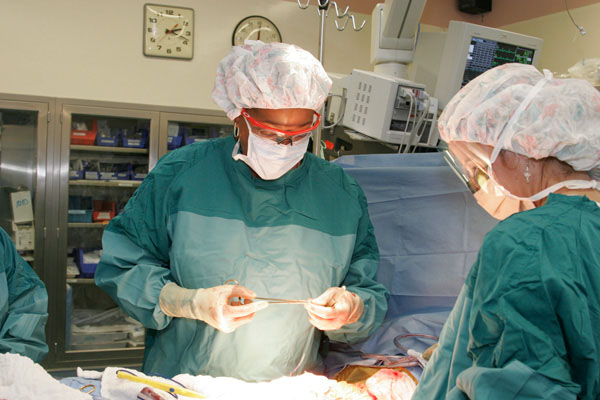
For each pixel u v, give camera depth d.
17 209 3.51
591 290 0.64
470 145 0.86
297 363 1.27
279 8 3.95
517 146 0.79
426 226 1.50
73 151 3.78
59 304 3.51
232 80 1.18
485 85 0.86
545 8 3.56
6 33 3.35
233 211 1.26
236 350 1.20
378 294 1.35
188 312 1.13
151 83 3.67
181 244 1.21
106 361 3.61
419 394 0.83
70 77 3.49
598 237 0.67
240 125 1.24
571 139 0.75
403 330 1.44
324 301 1.20
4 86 3.36
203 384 1.09
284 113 1.14
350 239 1.33
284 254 1.25
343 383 1.21
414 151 1.72
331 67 4.09
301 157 1.22
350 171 1.55
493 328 0.66
